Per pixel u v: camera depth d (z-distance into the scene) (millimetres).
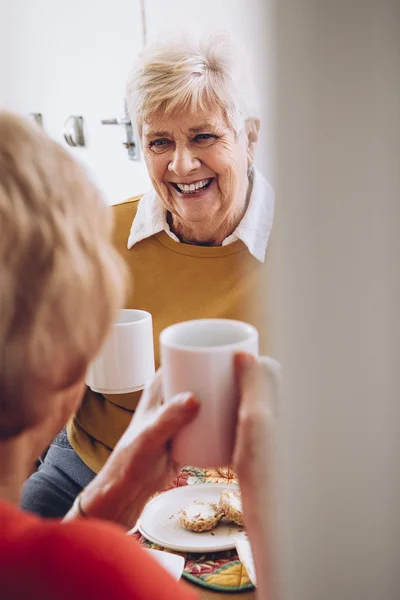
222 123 1209
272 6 289
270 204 1309
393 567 341
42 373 456
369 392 316
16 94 3176
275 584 416
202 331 589
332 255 299
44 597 392
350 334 308
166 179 1270
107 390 955
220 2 1696
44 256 438
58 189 456
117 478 677
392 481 329
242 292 1280
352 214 294
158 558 767
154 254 1336
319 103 286
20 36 2992
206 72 1183
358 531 336
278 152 296
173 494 929
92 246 471
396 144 289
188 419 561
